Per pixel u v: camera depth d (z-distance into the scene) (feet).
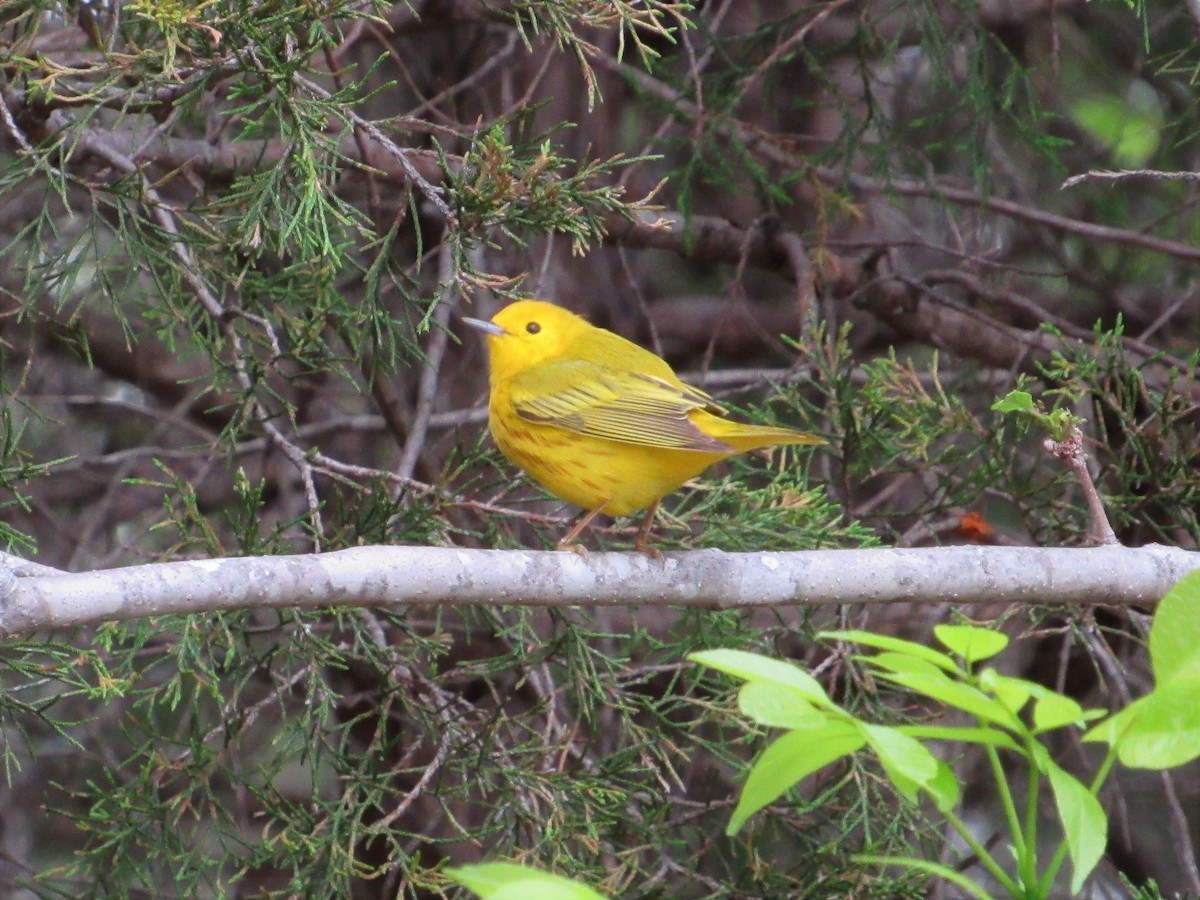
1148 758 15.01
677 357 55.67
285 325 31.68
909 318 49.03
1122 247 50.03
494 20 42.65
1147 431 35.78
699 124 41.91
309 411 52.54
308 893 27.66
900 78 53.36
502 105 47.78
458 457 32.24
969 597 26.61
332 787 45.50
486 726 29.53
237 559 23.26
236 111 25.62
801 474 35.45
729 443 29.66
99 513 47.03
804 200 52.49
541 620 43.70
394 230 28.19
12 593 21.65
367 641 30.78
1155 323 46.32
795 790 32.53
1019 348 49.32
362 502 30.66
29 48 27.99
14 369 48.70
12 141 32.60
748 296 56.03
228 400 51.37
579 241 27.12
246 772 28.55
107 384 52.85
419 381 46.55
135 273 29.68
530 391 30.19
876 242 46.21
